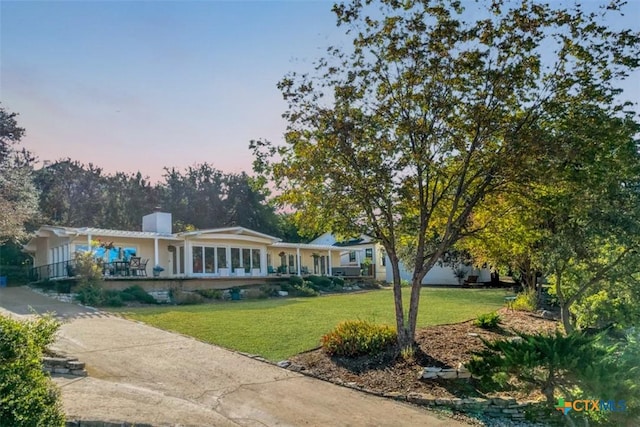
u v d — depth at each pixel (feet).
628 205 34.40
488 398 28.37
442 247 36.09
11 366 19.06
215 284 88.74
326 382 30.68
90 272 66.23
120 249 82.07
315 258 124.67
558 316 55.93
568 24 31.58
